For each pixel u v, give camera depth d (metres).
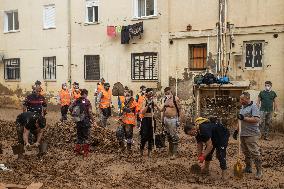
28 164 9.84
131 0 20.86
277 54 16.20
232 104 15.11
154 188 7.93
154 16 19.98
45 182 8.24
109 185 8.10
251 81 16.78
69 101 18.08
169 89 10.80
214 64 17.66
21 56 25.59
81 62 22.83
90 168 9.57
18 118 10.88
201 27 17.98
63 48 23.59
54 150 11.73
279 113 16.14
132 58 20.89
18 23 25.80
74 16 23.06
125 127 11.35
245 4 16.81
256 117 8.57
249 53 16.94
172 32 18.84
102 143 12.14
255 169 9.56
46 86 24.36
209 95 15.63
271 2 16.25
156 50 19.97
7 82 26.23
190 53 18.53
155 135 11.09
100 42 22.05
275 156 11.09
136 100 11.56
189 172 9.12
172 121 10.59
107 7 21.75
